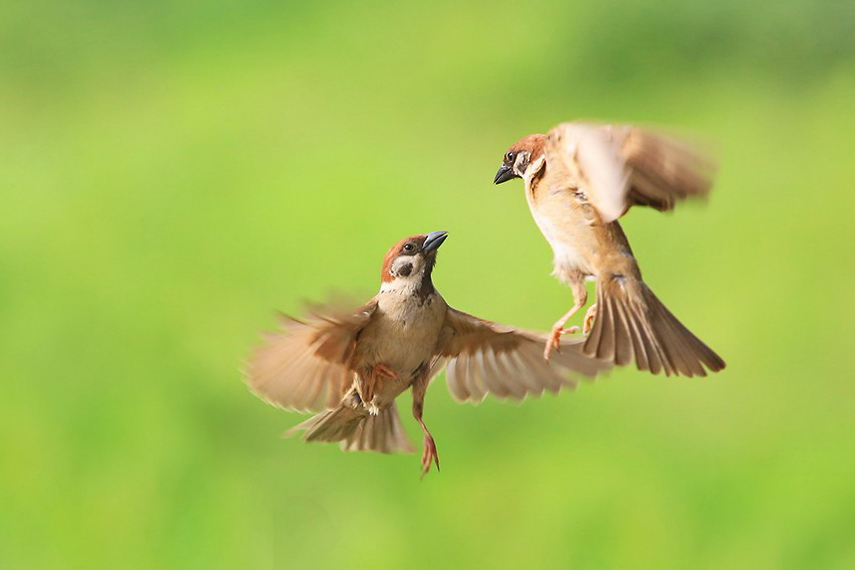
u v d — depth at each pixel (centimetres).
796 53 2045
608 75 2042
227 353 1470
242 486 1248
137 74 2191
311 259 1650
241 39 2234
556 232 611
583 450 1284
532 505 1234
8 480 1224
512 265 1620
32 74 2208
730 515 1205
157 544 1180
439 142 1919
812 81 1997
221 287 1630
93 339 1477
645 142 524
